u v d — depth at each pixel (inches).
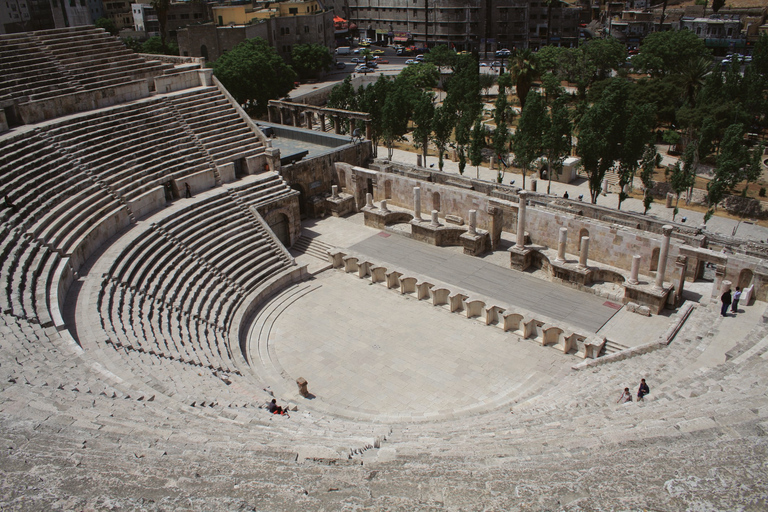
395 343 1485.0
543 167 2753.4
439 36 6535.4
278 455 569.0
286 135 2645.2
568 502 401.1
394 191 2256.4
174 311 1375.5
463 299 1628.9
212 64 3996.1
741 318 1337.4
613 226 1700.3
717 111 2974.9
